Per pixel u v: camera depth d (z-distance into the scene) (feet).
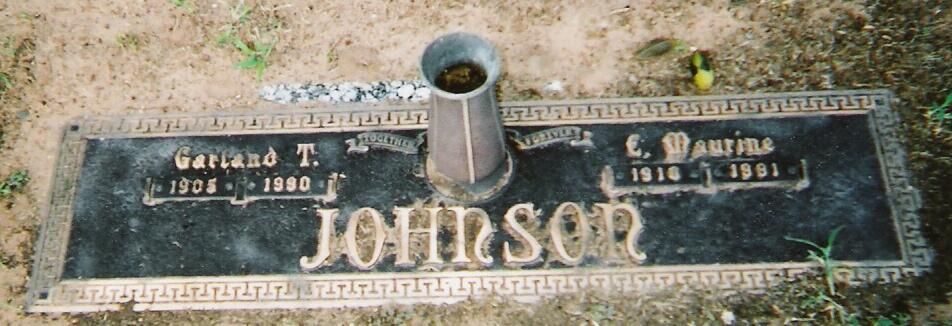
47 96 6.48
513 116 6.36
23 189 6.28
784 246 6.06
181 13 6.65
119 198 6.23
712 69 6.46
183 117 6.41
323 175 6.24
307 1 6.68
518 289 6.02
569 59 6.51
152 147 6.33
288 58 6.56
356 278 6.06
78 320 6.02
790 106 6.35
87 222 6.19
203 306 6.03
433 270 6.06
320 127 6.36
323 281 6.06
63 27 6.64
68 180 6.28
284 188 6.22
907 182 6.18
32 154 6.36
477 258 6.07
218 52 6.57
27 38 6.62
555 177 6.21
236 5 6.66
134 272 6.08
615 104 6.38
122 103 6.46
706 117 6.33
